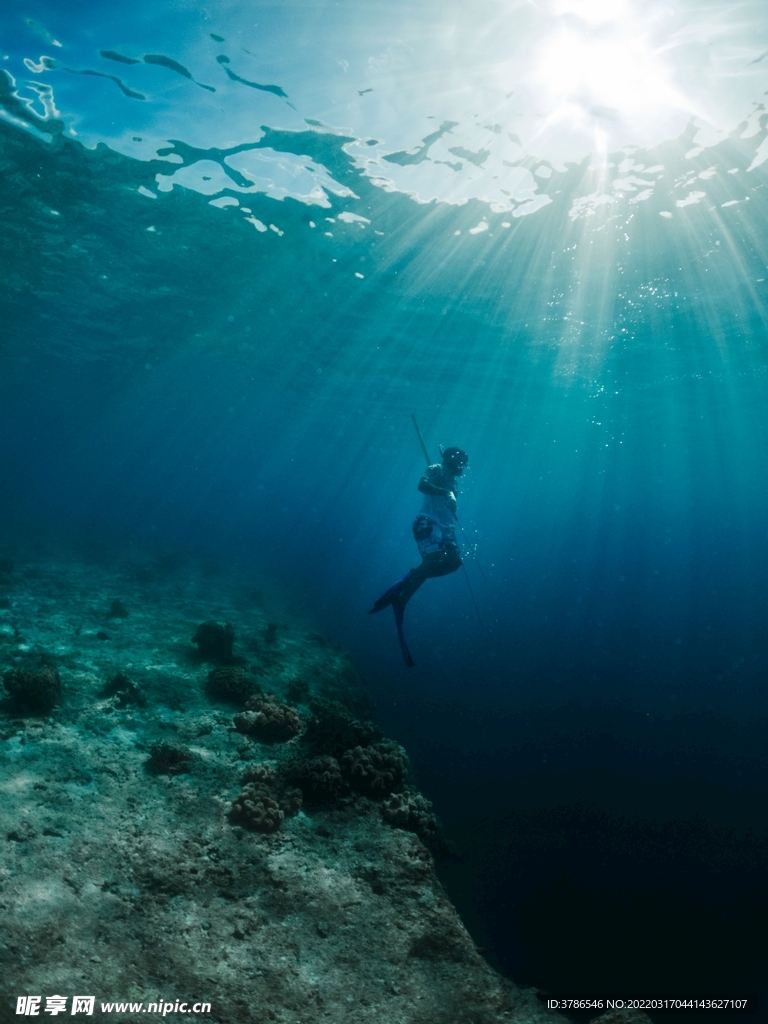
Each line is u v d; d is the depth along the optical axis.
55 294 21.55
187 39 8.87
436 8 7.99
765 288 17.53
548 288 17.50
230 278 18.89
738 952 9.61
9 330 27.41
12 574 16.28
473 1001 4.67
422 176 12.37
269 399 40.16
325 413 43.25
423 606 35.50
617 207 12.98
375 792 7.34
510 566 81.38
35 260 18.38
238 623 16.05
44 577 16.86
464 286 17.80
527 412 38.44
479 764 15.80
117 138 11.53
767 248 14.84
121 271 18.83
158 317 23.38
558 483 92.88
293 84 9.77
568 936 9.83
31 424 74.69
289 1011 4.36
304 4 8.06
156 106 10.50
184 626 14.08
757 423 40.19
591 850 12.35
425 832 7.01
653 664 25.14
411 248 15.67
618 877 11.52
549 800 14.23
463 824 12.76
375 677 20.02
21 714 7.84
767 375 28.03
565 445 52.91
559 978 8.84
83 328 25.94
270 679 11.38
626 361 26.05
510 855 11.92
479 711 19.52
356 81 9.63
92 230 15.88
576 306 18.97
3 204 14.43
